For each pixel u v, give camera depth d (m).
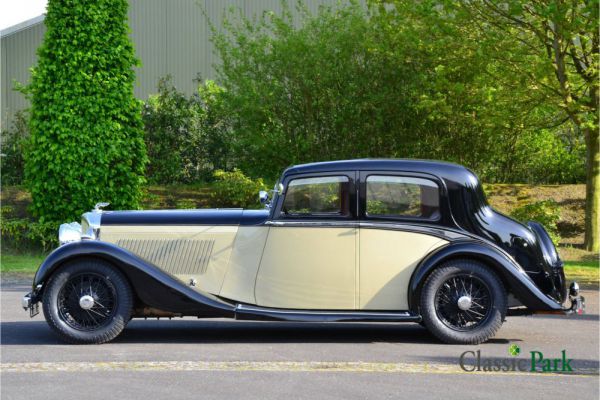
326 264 7.38
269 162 17.28
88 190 15.05
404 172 7.41
